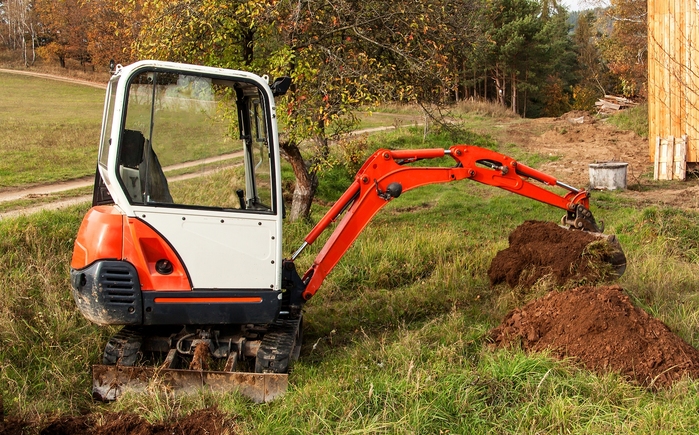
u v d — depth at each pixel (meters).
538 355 5.33
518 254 8.10
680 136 16.27
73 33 65.94
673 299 7.16
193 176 5.38
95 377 5.23
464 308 7.61
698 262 8.85
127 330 5.69
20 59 69.94
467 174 7.20
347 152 10.81
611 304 5.69
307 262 9.10
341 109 9.48
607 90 55.78
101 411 5.03
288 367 5.68
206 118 5.38
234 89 5.72
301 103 9.43
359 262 9.13
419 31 9.92
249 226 5.29
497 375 5.03
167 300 5.09
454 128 11.53
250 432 4.56
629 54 33.00
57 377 5.45
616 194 14.41
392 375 5.33
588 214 7.91
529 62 44.56
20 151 19.53
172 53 9.66
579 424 4.39
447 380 5.01
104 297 4.98
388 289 8.62
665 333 5.47
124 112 5.02
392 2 9.62
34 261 8.23
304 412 4.76
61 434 4.69
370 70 9.53
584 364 5.36
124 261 5.02
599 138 21.70
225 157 5.55
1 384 5.32
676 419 4.34
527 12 43.56
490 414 4.62
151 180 5.16
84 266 5.06
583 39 58.69
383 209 14.08
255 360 5.64
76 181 15.60
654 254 9.02
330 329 7.09
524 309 6.27
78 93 48.03
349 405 4.75
